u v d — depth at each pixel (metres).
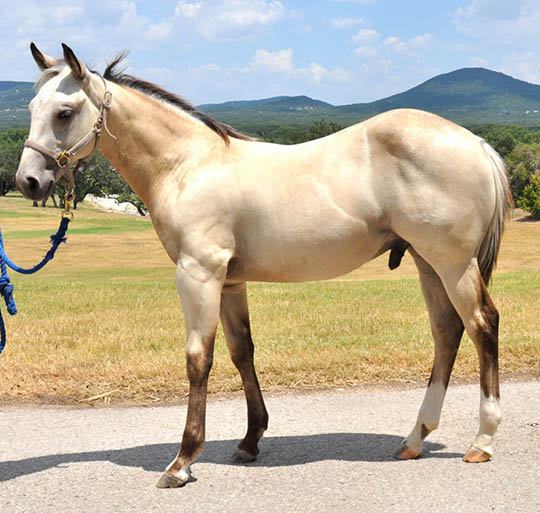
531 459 4.12
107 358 7.26
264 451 4.54
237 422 5.30
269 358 6.98
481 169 3.94
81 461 4.40
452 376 6.48
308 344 7.71
